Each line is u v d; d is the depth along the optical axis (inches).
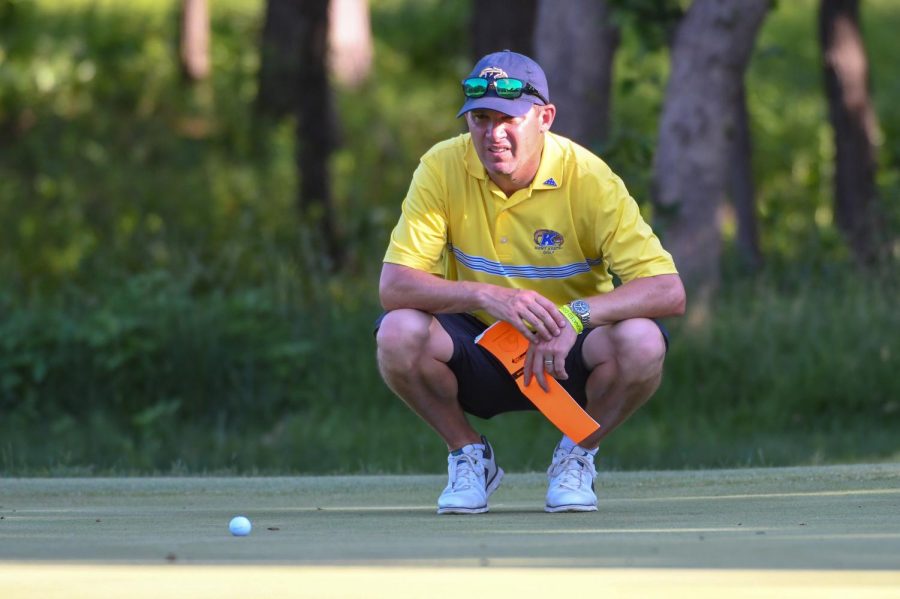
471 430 568.1
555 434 1186.6
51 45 2901.1
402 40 3388.3
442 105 3061.0
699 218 1306.6
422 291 539.5
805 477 698.2
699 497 617.6
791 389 1218.0
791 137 2859.3
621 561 321.1
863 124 1829.5
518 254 551.8
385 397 1285.7
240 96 2839.6
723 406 1222.3
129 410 1288.1
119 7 3250.5
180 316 1305.4
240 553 350.3
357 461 1102.4
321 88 2070.6
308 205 2041.1
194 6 2901.1
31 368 1300.4
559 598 261.4
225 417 1266.0
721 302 1306.6
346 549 360.5
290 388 1304.1
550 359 525.3
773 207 2359.7
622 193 545.0
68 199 2317.9
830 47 1831.9
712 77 1301.7
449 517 519.5
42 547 368.8
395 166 2714.1
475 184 547.5
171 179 2461.9
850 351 1238.3
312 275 1477.6
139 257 1854.1
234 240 1902.1
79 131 2620.6
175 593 273.0
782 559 319.9
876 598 259.0
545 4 1395.2
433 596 266.5
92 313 1360.7
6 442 1160.2
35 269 2058.3
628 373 541.0
